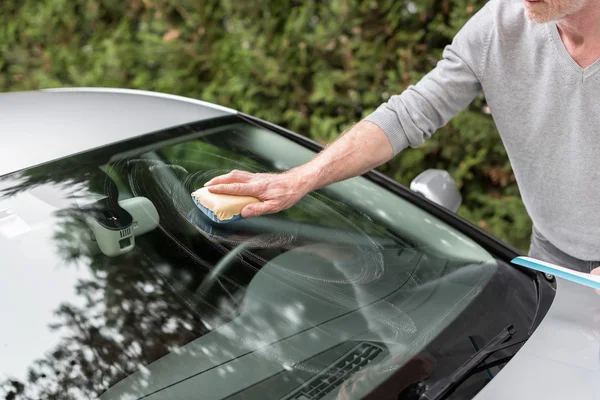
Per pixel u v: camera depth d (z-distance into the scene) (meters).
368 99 3.24
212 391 1.15
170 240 1.40
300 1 3.39
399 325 1.36
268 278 1.39
